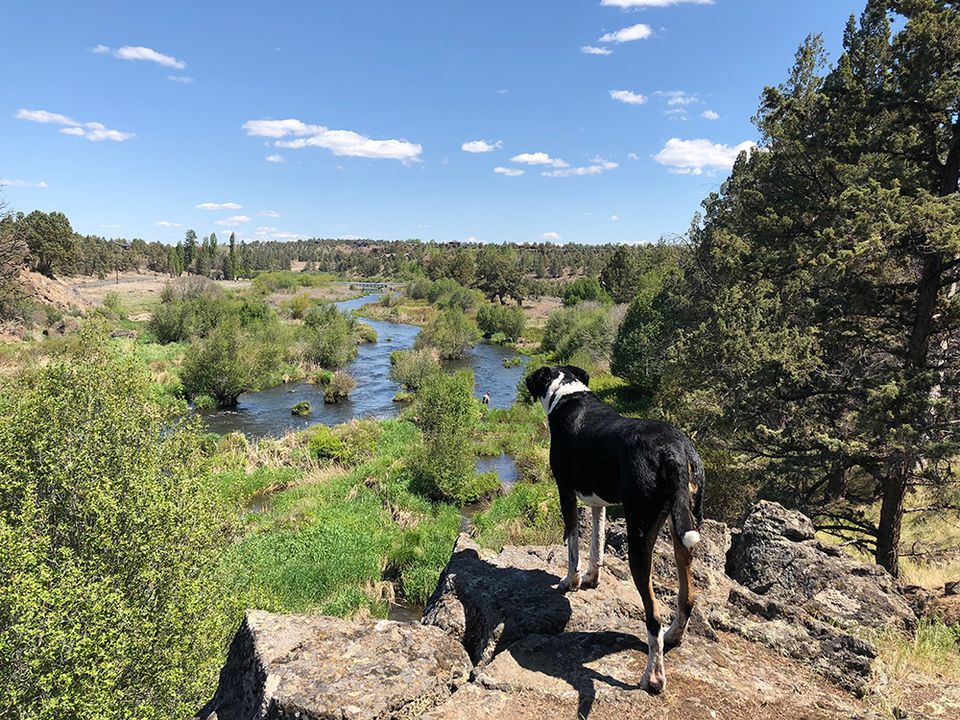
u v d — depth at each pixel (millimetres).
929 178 11891
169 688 8125
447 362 54031
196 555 9383
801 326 12977
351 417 32969
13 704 6535
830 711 3654
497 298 110125
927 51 11219
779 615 4820
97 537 8305
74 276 119875
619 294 67375
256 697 3721
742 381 13031
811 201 15492
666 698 3604
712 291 23953
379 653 3893
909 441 10273
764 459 13031
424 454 21016
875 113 12391
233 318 51625
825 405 12461
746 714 3553
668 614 4547
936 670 4754
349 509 18609
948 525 13961
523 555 5738
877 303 11969
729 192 24609
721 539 6848
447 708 3492
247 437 28094
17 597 6688
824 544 6281
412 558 15695
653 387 32500
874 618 5371
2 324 47750
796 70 21156
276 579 13930
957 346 11914
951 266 10812
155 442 10734
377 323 79375
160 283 125438
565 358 50219
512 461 26391
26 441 9617
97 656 7176
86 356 11430
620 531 6340
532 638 4188
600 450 3924
